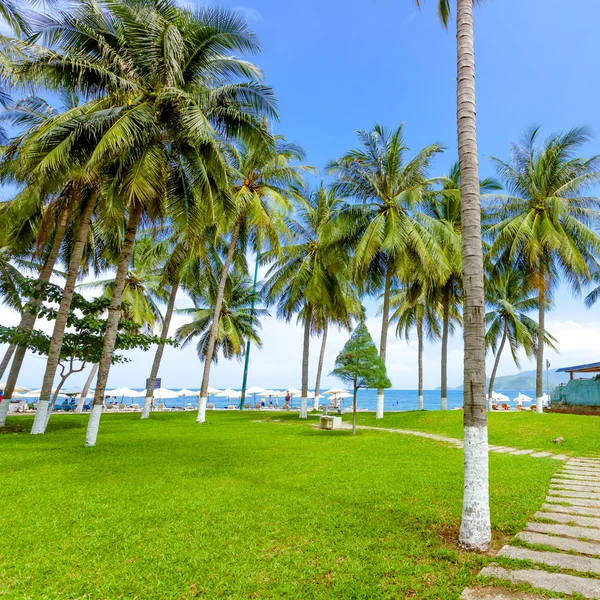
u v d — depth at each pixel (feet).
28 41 41.96
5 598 12.34
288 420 84.23
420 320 111.96
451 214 88.99
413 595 12.85
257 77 47.65
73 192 55.11
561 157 76.43
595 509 22.21
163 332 88.84
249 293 126.52
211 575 14.10
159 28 43.29
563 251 70.28
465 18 20.90
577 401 84.64
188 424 71.82
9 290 77.20
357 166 77.46
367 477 29.37
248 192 72.33
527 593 12.78
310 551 16.17
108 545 16.55
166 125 46.88
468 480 17.35
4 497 23.29
